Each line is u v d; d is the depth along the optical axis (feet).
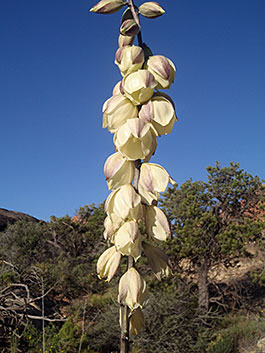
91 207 53.47
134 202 4.62
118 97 4.88
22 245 43.09
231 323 26.45
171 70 4.94
